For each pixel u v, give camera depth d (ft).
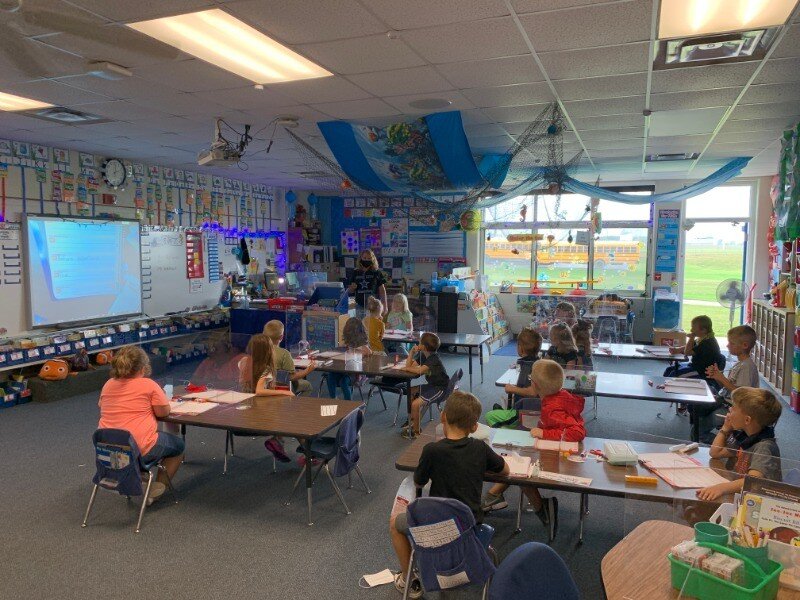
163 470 13.70
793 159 20.25
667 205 35.35
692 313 37.45
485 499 12.71
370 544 11.75
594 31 11.49
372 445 17.87
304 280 35.94
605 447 10.13
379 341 22.82
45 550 11.51
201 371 16.63
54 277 23.47
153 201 28.37
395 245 39.19
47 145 23.25
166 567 10.88
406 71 14.01
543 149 20.83
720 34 11.66
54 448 17.48
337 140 20.20
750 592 5.54
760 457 8.21
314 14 10.64
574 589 5.99
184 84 14.99
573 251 37.65
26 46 12.07
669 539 7.20
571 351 16.89
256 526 12.55
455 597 9.88
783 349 23.70
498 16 10.74
